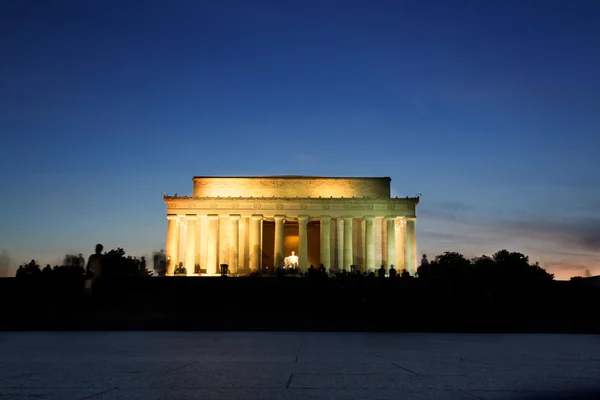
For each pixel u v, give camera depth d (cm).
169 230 13025
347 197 13712
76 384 1280
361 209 13125
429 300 6247
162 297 6431
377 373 1527
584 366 1723
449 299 6138
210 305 5997
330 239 13388
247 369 1627
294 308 5884
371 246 13000
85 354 2181
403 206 13150
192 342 3044
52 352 2277
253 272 11675
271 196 13750
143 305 5853
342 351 2398
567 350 2473
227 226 13238
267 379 1389
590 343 3034
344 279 7744
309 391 1184
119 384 1282
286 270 11044
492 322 4781
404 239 13138
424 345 2830
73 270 6800
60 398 1064
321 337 3672
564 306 5747
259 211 13088
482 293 5119
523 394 1145
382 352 2338
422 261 11519
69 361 1867
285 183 13838
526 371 1575
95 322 4862
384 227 13150
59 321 4781
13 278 6794
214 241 13062
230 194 13812
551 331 4675
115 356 2088
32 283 6588
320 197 13550
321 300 6369
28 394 1119
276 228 13062
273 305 6038
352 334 4125
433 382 1334
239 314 5466
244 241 13112
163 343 2938
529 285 6956
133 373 1506
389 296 6438
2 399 1053
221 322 4984
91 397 1082
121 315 5266
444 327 4762
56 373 1502
